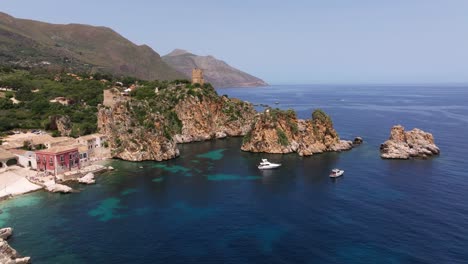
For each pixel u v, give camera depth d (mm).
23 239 71250
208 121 198250
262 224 77938
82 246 68438
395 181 106250
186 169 126375
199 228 76250
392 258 62625
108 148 143750
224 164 134000
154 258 64000
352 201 90500
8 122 156500
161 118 153500
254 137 158625
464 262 61031
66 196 97500
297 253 65000
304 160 138000
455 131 191125
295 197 94875
